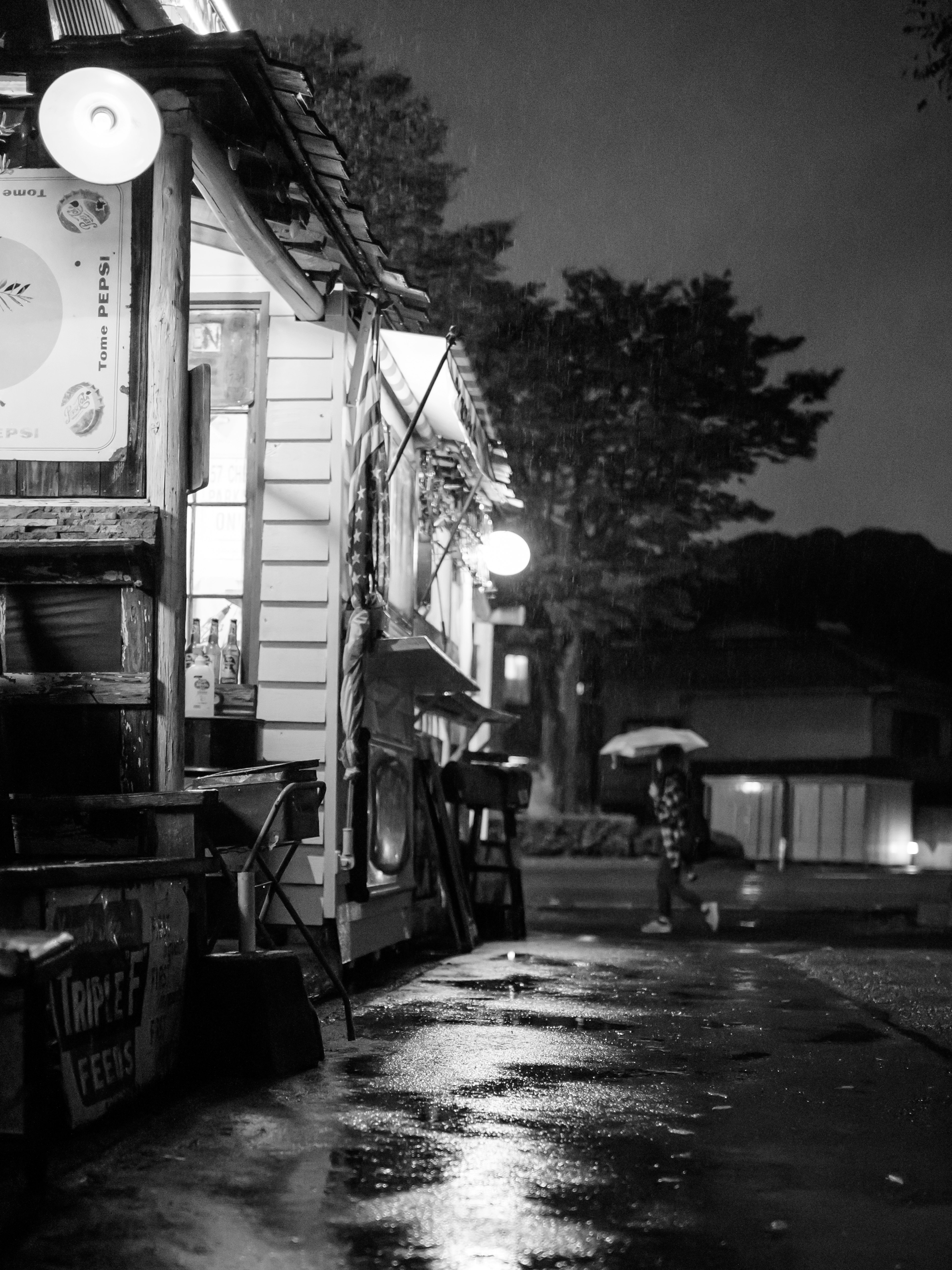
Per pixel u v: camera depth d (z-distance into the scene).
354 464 9.16
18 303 6.67
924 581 49.53
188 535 9.24
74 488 6.56
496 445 13.63
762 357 33.81
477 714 13.90
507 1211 4.11
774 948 13.55
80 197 6.70
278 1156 4.66
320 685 8.99
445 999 8.84
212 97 6.65
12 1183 4.29
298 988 6.30
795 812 42.69
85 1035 4.99
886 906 22.70
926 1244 3.88
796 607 46.47
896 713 44.28
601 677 42.16
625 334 32.75
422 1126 5.13
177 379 6.60
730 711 44.78
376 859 10.03
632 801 44.81
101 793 6.37
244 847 6.90
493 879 16.47
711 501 34.84
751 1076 6.31
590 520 34.31
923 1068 6.61
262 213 7.54
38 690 6.39
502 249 28.19
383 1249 3.74
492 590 15.64
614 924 17.05
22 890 4.57
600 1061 6.61
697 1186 4.42
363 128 25.84
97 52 6.45
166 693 6.40
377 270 8.92
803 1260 3.73
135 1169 4.47
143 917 5.52
